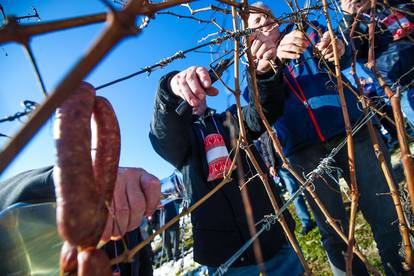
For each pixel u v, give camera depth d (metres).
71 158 0.40
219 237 1.88
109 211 0.54
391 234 1.83
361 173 1.95
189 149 2.00
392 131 3.62
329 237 2.02
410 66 2.33
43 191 0.94
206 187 1.94
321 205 0.94
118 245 1.20
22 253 0.83
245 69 1.46
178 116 1.60
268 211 1.88
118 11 0.26
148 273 1.38
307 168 2.15
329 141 2.06
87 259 0.42
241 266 1.85
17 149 0.25
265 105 1.71
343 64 2.11
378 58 2.44
